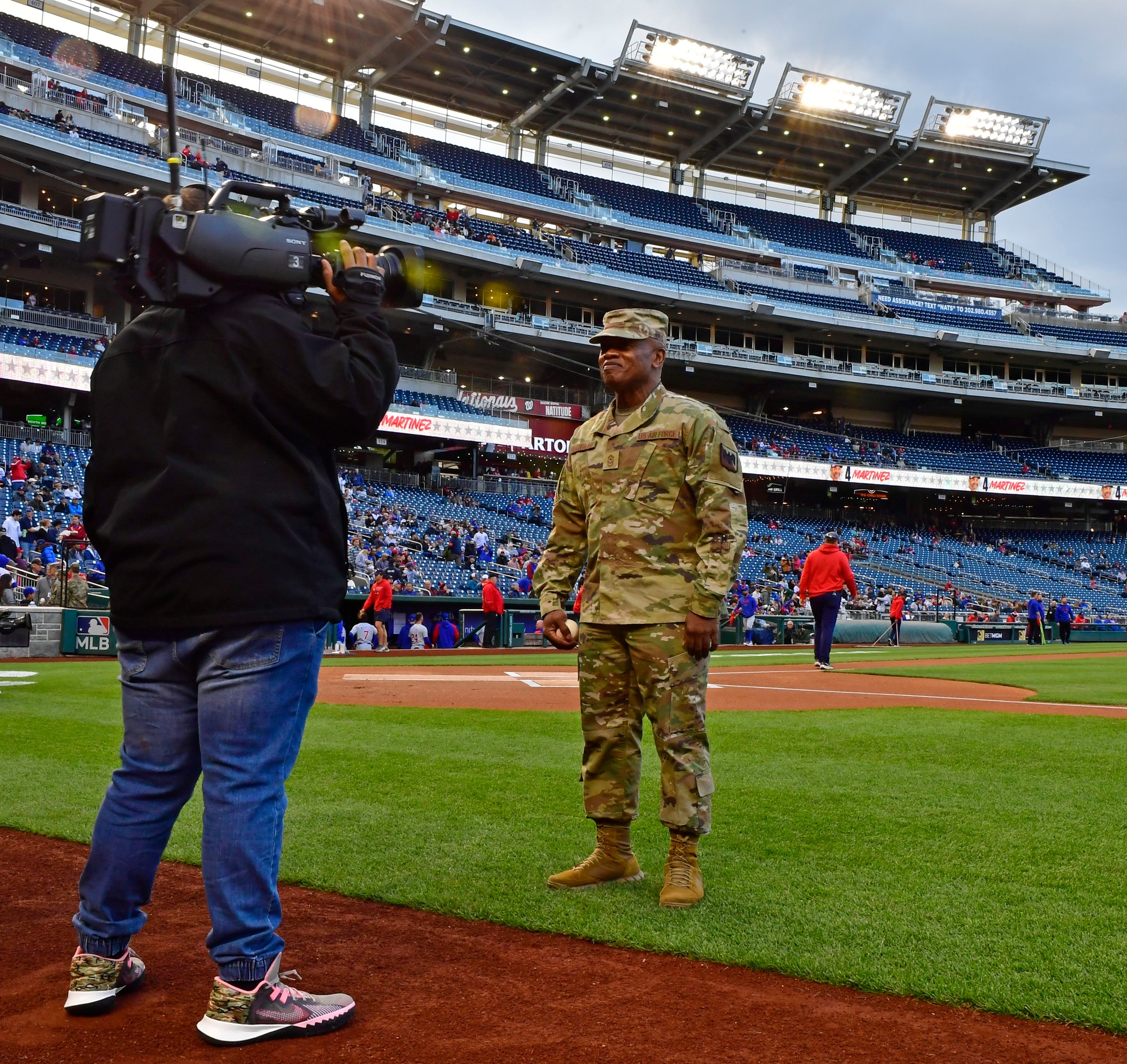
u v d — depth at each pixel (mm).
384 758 5695
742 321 45594
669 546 3395
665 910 3002
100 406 2393
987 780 5066
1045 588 41656
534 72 44562
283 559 2254
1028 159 52844
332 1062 2027
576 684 11055
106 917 2309
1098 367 51312
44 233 30297
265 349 2252
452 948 2717
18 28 35312
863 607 33750
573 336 40031
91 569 21047
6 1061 2041
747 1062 2014
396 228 36719
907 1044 2102
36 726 6879
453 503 35594
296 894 3193
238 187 2369
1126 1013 2229
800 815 4234
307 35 41125
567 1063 2008
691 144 50688
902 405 49844
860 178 54156
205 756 2246
